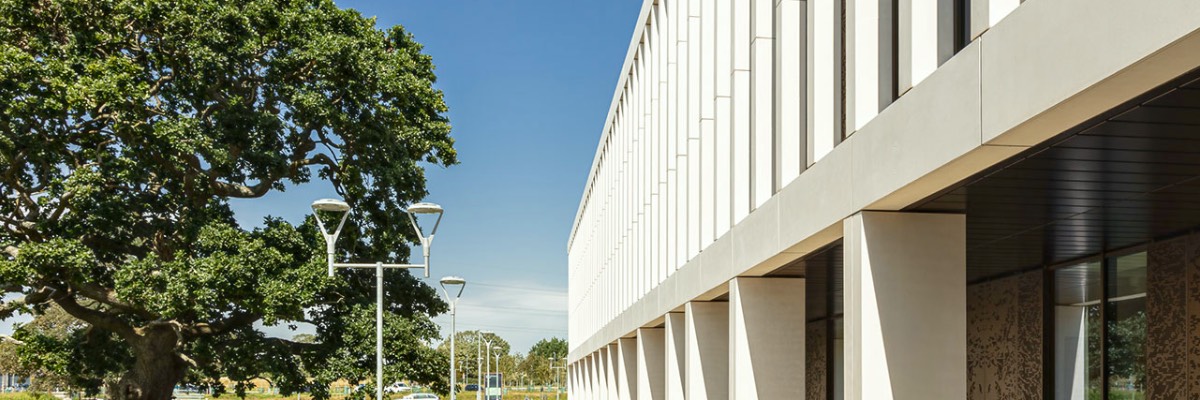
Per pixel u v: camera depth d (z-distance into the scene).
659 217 21.28
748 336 13.87
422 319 26.88
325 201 18.55
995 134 6.33
